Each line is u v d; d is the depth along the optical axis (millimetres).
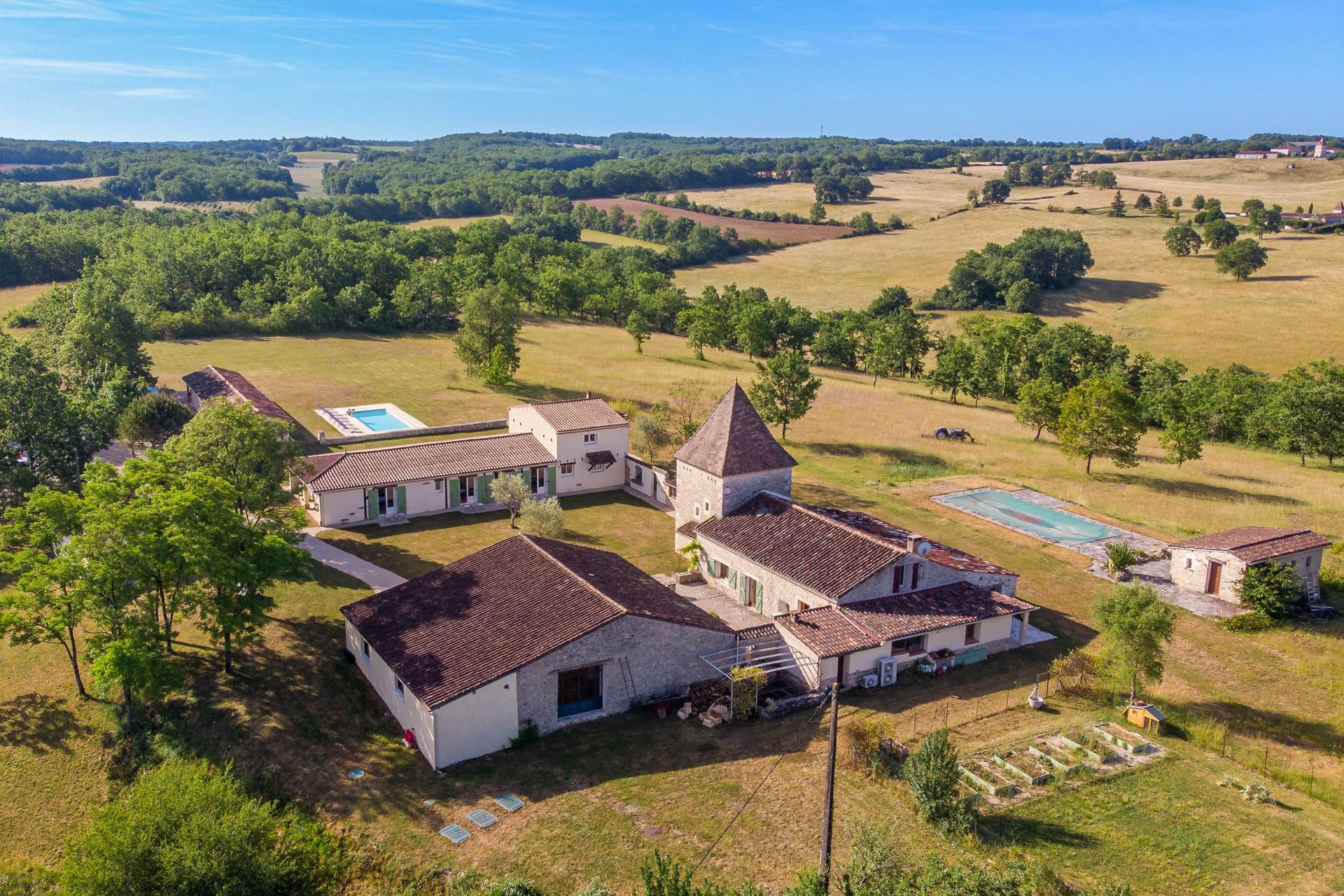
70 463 59031
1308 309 140125
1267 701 40594
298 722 37125
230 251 132000
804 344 126812
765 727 37469
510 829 30531
